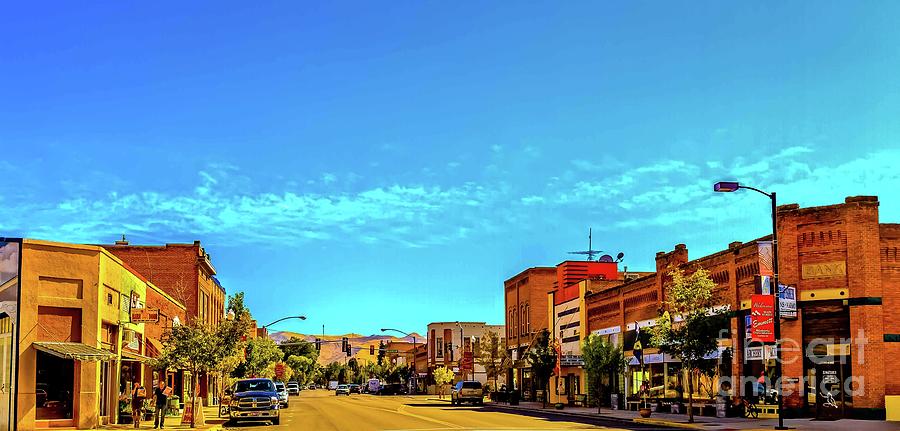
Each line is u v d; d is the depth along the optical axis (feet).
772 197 113.80
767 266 129.18
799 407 126.31
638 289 182.70
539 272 261.24
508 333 289.53
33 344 108.68
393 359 538.06
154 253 216.33
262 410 132.87
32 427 107.96
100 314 117.39
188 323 212.23
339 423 134.62
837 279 124.88
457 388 224.53
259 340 280.31
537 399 246.47
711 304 139.85
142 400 121.39
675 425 122.83
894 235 124.47
